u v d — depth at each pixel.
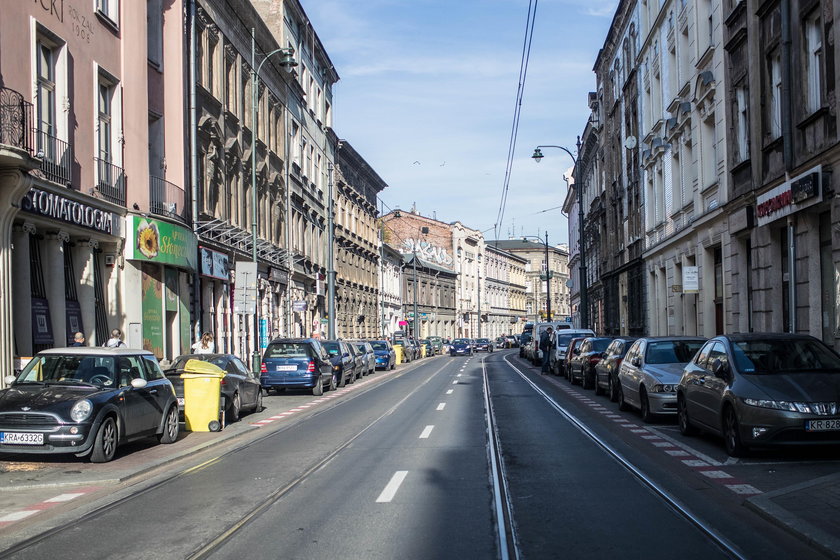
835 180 14.58
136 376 12.45
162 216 21.50
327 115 50.94
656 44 31.33
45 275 16.88
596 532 6.85
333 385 26.66
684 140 26.83
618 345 20.05
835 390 10.15
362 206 61.00
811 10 15.73
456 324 96.06
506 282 116.94
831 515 7.08
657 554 6.15
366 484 9.21
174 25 24.25
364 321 60.78
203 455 12.09
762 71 18.61
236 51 30.91
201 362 15.65
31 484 9.39
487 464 10.54
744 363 11.12
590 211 55.56
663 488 8.76
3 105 13.93
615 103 41.81
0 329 13.93
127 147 20.27
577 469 10.08
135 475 10.15
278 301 37.91
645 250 34.28
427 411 18.17
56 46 16.92
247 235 30.86
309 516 7.61
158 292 22.16
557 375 33.09
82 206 17.56
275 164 37.50
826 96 14.95
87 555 6.33
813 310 16.02
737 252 21.02
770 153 18.20
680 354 15.94
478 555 6.18
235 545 6.58
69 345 17.59
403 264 78.94
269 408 20.27
